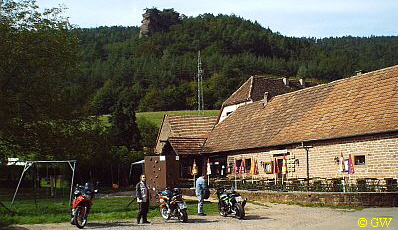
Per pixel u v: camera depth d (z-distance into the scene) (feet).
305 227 50.16
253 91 159.33
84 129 126.41
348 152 83.92
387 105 82.89
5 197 102.94
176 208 57.62
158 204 77.66
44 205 78.18
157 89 353.10
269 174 103.55
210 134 134.72
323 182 86.53
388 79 90.53
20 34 109.50
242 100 157.58
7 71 110.32
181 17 562.25
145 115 299.99
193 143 130.41
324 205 74.64
